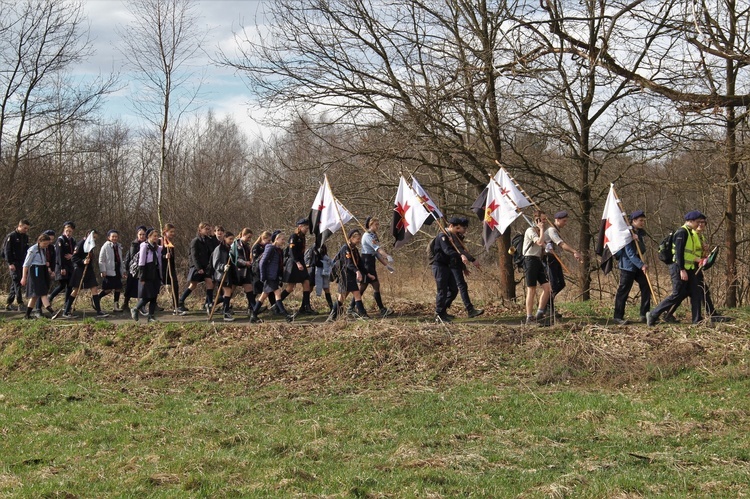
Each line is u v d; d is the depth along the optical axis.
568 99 16.81
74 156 33.53
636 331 11.22
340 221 13.53
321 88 17.48
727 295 16.08
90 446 8.11
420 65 17.06
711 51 12.69
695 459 6.91
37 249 14.99
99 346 13.00
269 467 7.09
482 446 7.61
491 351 11.07
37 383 11.59
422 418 8.70
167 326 13.27
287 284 14.51
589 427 8.07
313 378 10.97
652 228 19.47
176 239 31.88
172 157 35.81
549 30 15.20
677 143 16.05
